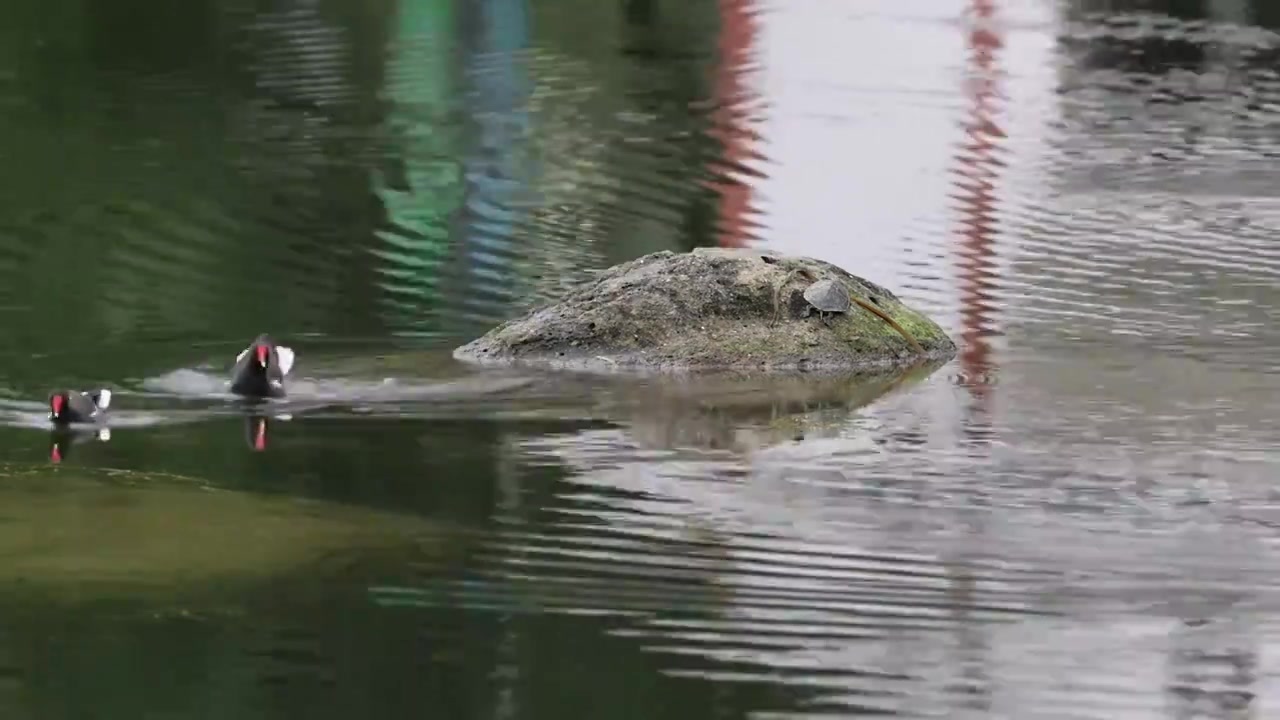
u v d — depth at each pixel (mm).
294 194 59375
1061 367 42125
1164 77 83375
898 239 55562
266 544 29484
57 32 88625
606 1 100375
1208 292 49438
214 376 40312
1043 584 28453
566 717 23500
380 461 34219
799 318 42781
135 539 29578
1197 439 36312
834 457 34969
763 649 25812
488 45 88250
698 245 54719
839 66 84438
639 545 29828
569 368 41469
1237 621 27031
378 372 40906
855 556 29500
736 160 65625
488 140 68188
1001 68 84625
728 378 40938
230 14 95562
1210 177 64188
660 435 36281
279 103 74375
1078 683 24891
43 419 36656
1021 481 33594
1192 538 30625
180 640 25641
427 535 30109
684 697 24203
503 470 33812
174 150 65250
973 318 46906
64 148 65188
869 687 24609
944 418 37812
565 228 56375
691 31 92875
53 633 25734
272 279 49406
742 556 29438
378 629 26203
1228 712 24062
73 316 45156
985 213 58719
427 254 52719
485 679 24578
